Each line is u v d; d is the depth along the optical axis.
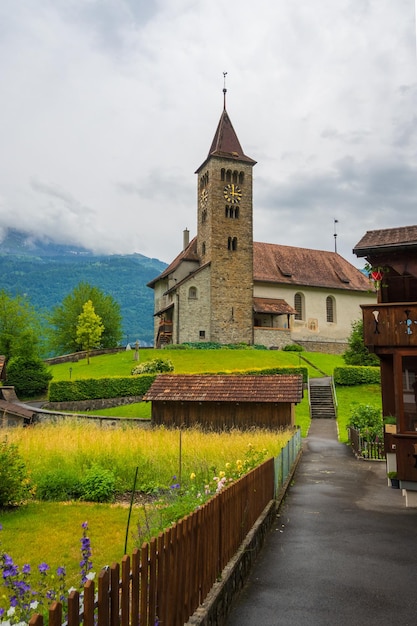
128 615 4.53
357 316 75.06
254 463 13.41
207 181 68.31
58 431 26.00
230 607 7.18
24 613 5.02
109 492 17.03
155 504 13.77
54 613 3.56
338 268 78.19
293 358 58.91
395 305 14.89
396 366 14.76
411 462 14.34
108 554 11.36
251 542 9.13
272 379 34.44
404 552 9.93
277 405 33.06
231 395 33.53
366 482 18.81
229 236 66.75
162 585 5.22
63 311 80.31
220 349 60.69
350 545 10.44
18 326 64.62
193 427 32.28
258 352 59.25
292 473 19.67
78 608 3.85
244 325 65.75
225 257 66.25
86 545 6.45
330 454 27.12
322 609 7.12
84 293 81.00
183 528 5.87
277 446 21.77
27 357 50.25
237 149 69.62
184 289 64.62
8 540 12.41
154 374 44.12
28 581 8.67
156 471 18.72
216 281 65.44
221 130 69.88
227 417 33.69
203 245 68.25
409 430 14.79
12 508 15.70
